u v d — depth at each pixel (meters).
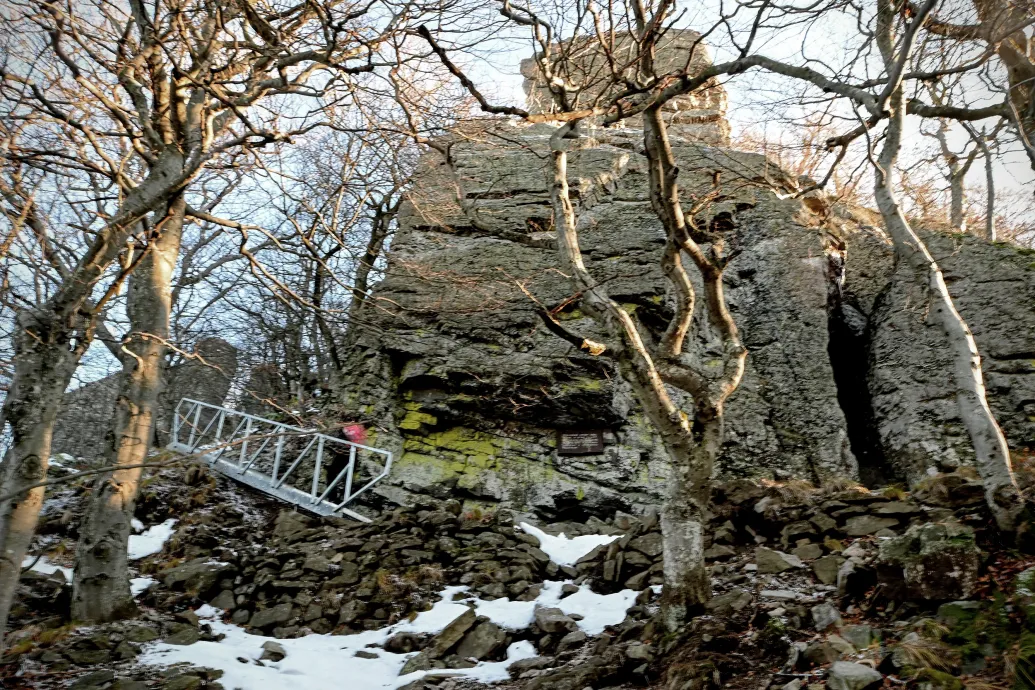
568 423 13.02
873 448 12.58
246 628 8.38
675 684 5.79
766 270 14.02
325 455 12.92
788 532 8.55
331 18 7.00
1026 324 12.19
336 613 8.63
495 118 9.48
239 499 11.60
